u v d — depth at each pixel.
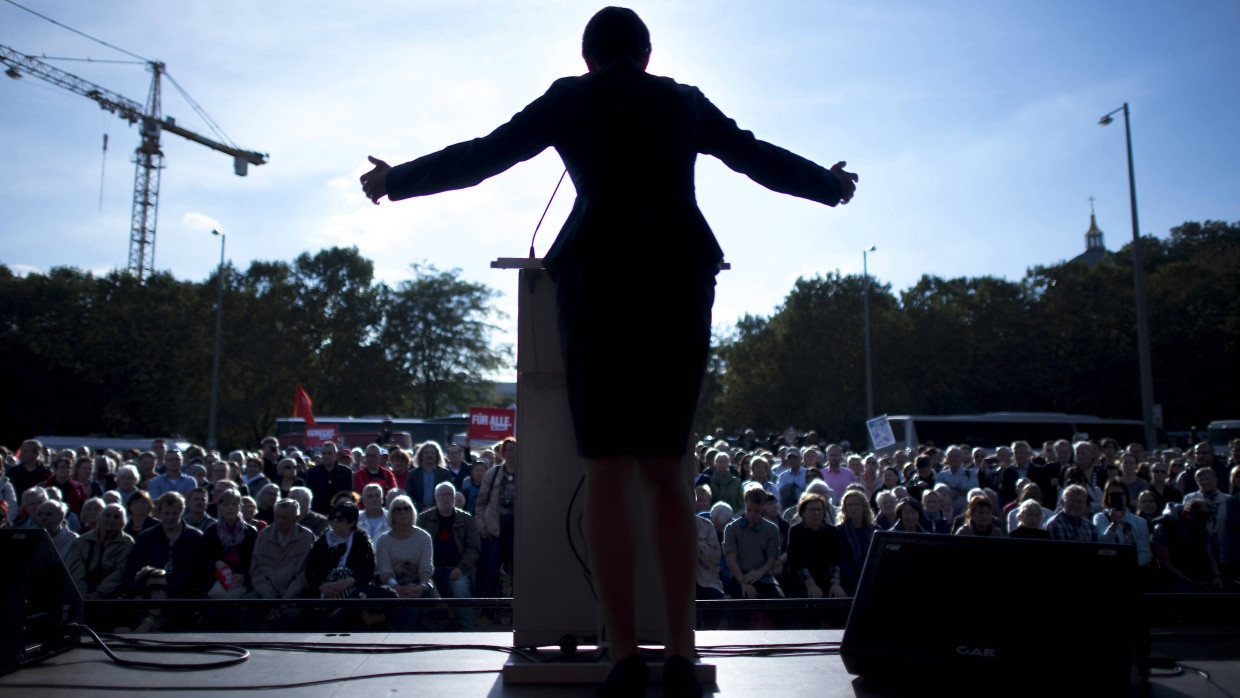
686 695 1.91
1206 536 9.19
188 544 7.99
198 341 48.56
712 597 8.16
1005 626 2.45
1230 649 2.94
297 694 2.36
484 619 9.02
